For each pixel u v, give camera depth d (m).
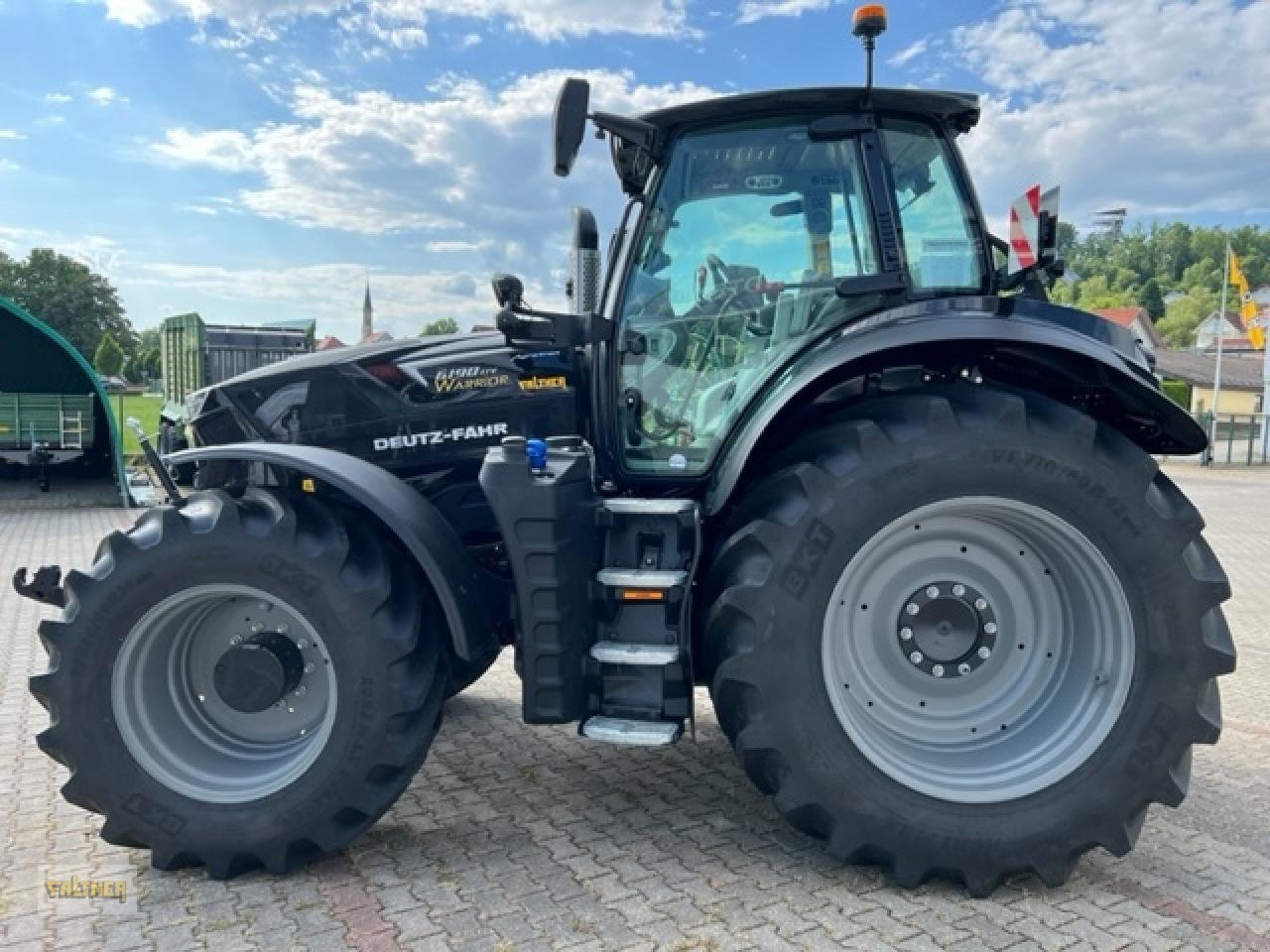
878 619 3.05
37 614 6.83
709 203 3.44
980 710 3.06
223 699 3.09
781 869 3.00
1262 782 3.79
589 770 3.88
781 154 3.40
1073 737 2.90
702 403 3.48
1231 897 2.84
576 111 3.12
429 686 3.02
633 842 3.20
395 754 2.95
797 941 2.58
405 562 3.11
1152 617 2.82
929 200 3.40
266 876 2.99
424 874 2.98
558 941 2.58
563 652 3.03
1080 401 3.30
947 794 2.83
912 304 3.15
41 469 15.14
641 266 3.49
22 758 4.07
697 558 3.10
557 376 3.70
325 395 3.74
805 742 2.82
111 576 2.94
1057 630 3.05
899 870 2.84
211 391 3.82
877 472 2.80
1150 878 2.96
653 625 3.08
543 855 3.11
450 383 3.72
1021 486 2.81
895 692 3.06
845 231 3.40
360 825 3.01
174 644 3.13
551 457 3.18
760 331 3.45
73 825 3.39
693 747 4.15
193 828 2.93
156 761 3.00
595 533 3.14
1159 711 2.81
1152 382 3.07
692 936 2.60
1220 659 2.82
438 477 3.76
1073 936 2.61
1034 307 3.04
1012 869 2.81
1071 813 2.80
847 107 3.33
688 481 3.46
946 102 3.31
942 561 3.04
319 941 2.60
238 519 2.95
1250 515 14.23
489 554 3.75
